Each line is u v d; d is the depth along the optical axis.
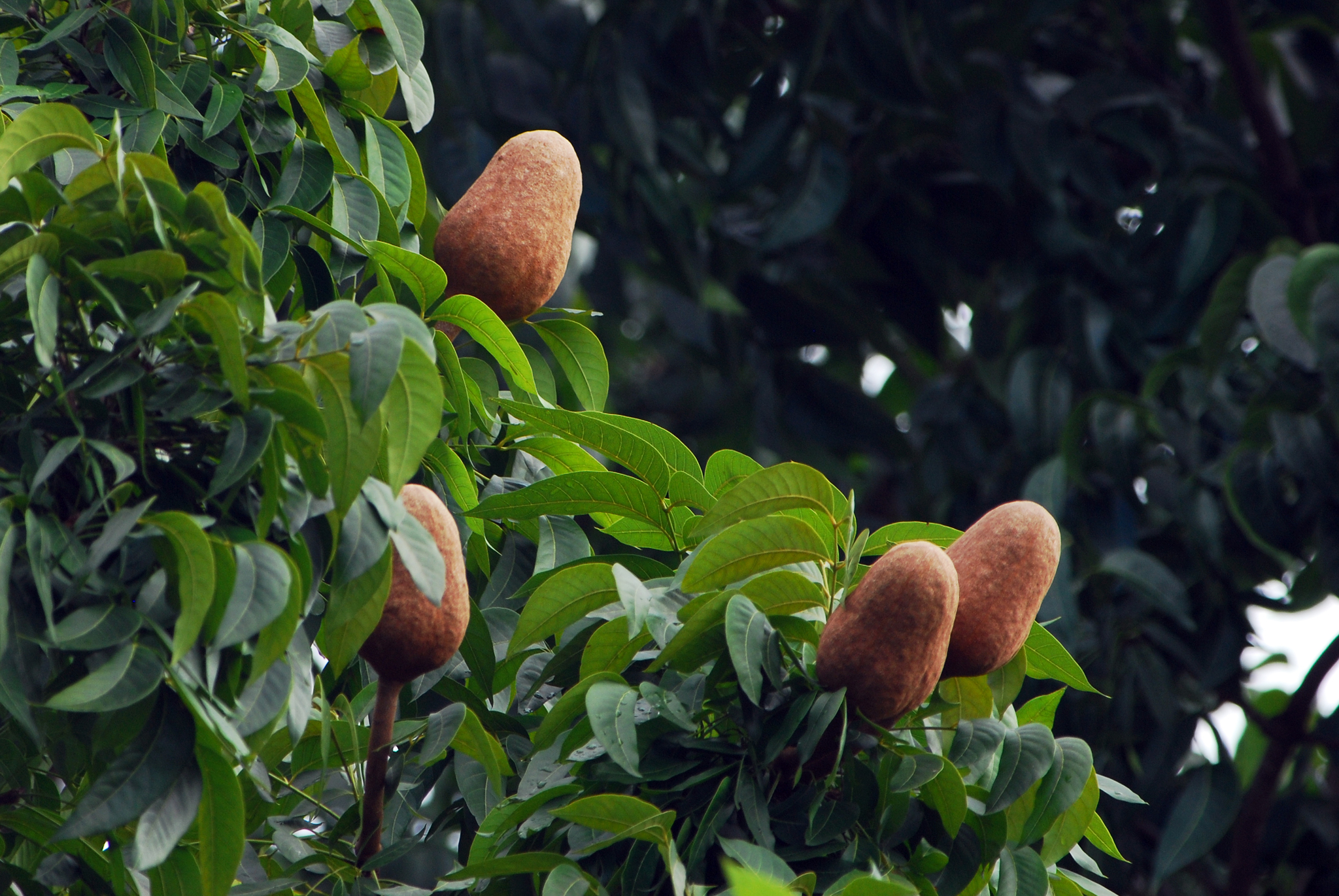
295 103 1.53
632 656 1.39
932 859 1.28
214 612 1.06
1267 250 3.24
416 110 1.57
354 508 1.16
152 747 1.07
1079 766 1.30
